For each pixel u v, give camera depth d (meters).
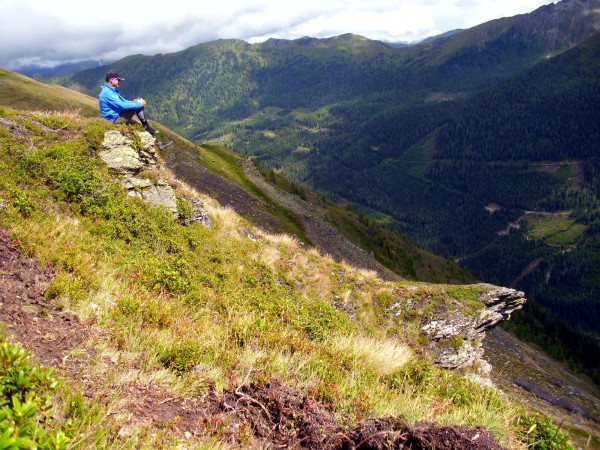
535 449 6.18
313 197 109.88
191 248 14.02
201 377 5.38
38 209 10.03
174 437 4.11
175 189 16.59
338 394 5.92
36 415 3.43
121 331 5.90
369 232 104.69
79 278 7.00
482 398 7.79
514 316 115.06
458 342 19.39
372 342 9.70
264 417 5.00
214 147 100.81
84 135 14.25
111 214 12.02
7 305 5.55
